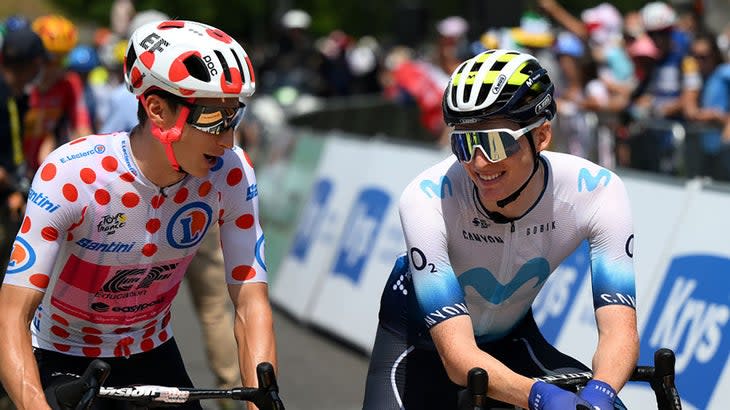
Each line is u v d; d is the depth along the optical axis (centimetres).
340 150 1864
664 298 1132
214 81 652
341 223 1764
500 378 663
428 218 727
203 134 666
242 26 5462
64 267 721
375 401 786
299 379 1495
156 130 672
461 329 702
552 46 2069
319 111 2489
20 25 1341
